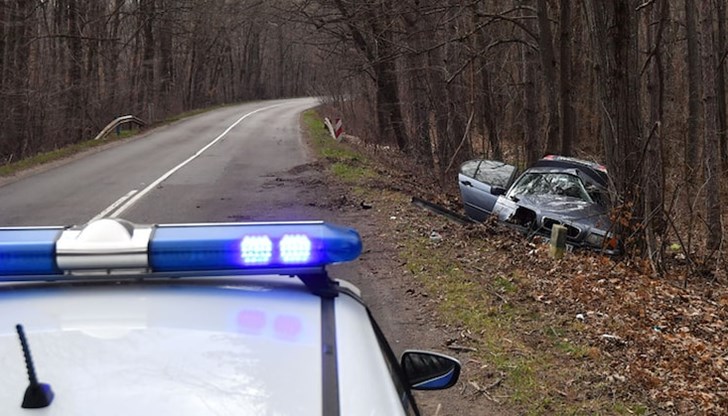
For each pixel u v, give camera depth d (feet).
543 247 31.42
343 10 68.39
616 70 32.53
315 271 6.84
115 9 117.29
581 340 19.88
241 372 5.36
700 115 70.33
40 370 5.24
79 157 66.44
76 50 103.86
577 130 79.15
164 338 5.77
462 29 66.49
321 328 6.14
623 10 32.12
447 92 61.21
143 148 76.95
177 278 6.88
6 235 6.76
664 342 20.68
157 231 6.88
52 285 6.64
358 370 5.55
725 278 33.68
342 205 40.57
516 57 77.56
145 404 4.91
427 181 59.93
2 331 5.81
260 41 299.17
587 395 16.38
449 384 8.25
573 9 69.62
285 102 248.11
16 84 86.38
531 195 36.68
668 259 36.83
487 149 71.41
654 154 34.83
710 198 43.88
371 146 82.28
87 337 5.73
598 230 32.89
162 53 159.33
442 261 27.78
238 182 49.75
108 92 119.34
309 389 5.22
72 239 6.63
